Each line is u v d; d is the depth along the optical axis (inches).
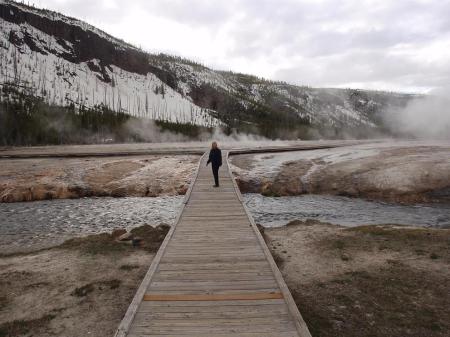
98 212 802.8
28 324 302.2
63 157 1424.7
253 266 365.1
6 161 1305.4
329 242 505.7
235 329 253.6
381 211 789.9
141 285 317.1
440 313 304.2
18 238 609.3
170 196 984.9
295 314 266.7
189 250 411.5
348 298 338.3
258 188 1042.1
